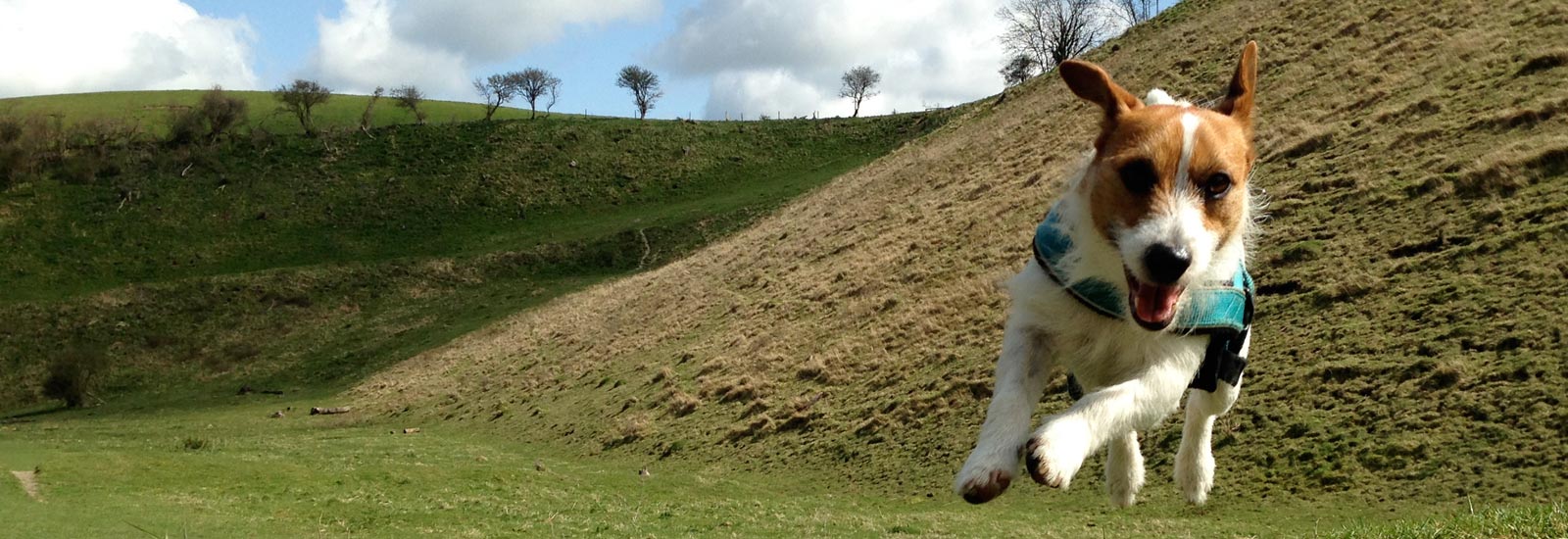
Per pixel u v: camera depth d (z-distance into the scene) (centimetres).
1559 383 1752
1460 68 3155
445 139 11062
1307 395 2016
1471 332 1964
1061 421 415
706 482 2588
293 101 11225
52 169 9706
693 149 10944
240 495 2166
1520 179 2364
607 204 9912
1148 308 426
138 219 9112
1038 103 6200
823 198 7162
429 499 2205
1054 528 1755
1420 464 1717
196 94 12688
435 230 9362
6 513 1708
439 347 6450
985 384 2584
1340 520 1612
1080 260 464
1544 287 1995
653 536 1769
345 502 2127
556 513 2053
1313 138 3097
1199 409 595
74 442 4091
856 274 3981
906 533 1762
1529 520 652
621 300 5881
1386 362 1997
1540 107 2623
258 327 7438
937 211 4519
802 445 2723
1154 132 445
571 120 11900
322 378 6303
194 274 8375
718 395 3309
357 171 10331
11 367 6919
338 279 8100
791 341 3528
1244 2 6181
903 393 2772
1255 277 2489
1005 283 541
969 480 412
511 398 4356
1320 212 2650
